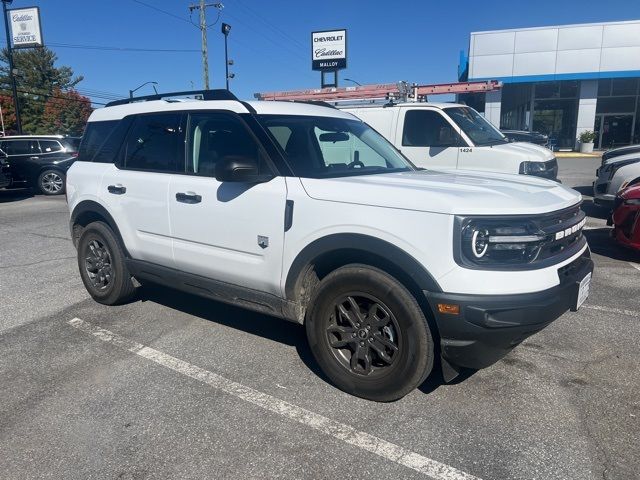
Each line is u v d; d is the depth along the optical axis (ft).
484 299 9.18
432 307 9.56
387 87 40.50
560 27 88.99
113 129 16.21
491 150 24.66
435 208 9.57
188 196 13.25
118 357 13.07
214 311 16.19
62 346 13.76
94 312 16.22
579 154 88.89
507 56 92.12
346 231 10.42
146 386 11.60
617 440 9.36
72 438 9.71
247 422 10.16
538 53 90.74
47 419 10.34
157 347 13.61
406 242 9.75
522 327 9.34
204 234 13.03
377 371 10.66
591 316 15.26
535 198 10.41
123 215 15.21
